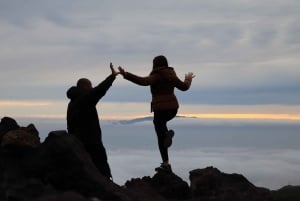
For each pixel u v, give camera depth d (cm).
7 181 1136
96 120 1344
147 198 1374
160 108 1438
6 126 1333
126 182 1476
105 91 1312
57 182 1148
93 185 1155
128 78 1364
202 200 1356
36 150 1185
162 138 1479
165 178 1470
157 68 1438
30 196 1072
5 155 1180
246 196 1447
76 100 1330
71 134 1312
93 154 1343
